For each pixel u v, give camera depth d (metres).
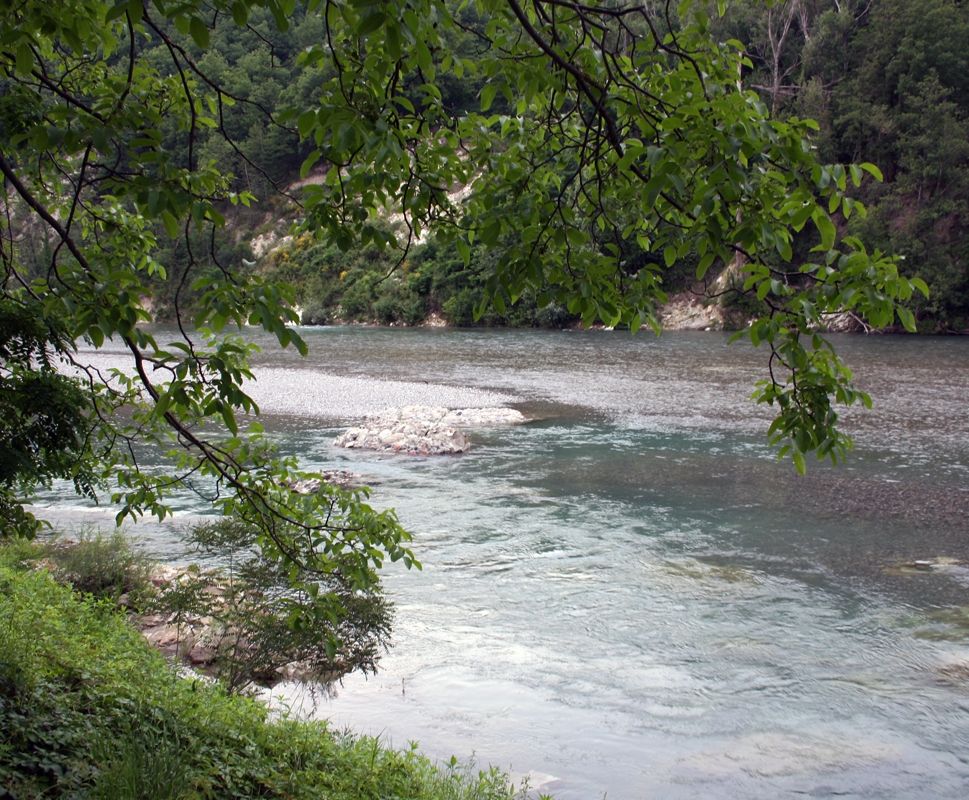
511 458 18.33
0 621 6.21
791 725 7.04
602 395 27.81
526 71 3.35
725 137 2.79
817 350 3.55
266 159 84.19
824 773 6.30
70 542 11.34
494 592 10.16
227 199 3.72
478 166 3.87
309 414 24.97
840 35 62.84
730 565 11.10
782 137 3.00
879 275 3.05
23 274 5.09
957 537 12.16
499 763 6.41
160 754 4.22
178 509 13.86
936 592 9.99
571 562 11.28
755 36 67.12
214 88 3.46
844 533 12.45
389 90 3.35
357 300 76.88
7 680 4.75
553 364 37.94
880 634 8.83
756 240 2.93
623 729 6.97
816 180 2.93
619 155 3.06
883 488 15.01
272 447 5.14
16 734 4.10
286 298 3.44
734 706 7.37
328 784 5.10
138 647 7.32
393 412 24.33
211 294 3.37
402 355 43.72
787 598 9.89
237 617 7.44
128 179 2.95
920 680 7.80
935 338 48.03
